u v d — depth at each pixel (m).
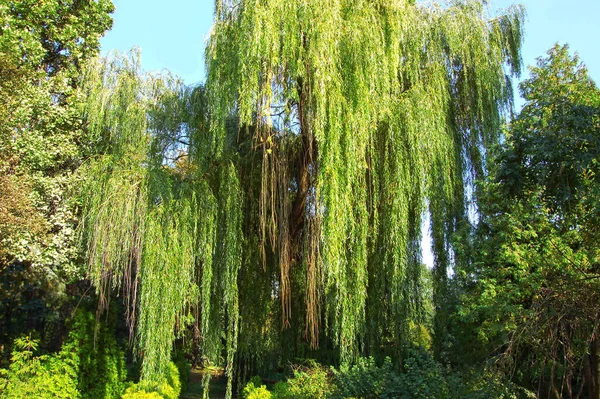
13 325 14.53
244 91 8.13
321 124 8.10
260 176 10.25
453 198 9.62
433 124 9.10
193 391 15.34
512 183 5.87
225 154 9.92
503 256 7.72
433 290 9.64
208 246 8.98
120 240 8.88
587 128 5.04
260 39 8.03
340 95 8.23
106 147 10.50
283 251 9.74
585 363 6.96
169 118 9.95
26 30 10.22
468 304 8.58
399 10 9.21
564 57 11.07
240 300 10.66
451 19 10.12
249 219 10.54
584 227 6.45
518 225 7.93
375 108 8.70
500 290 7.75
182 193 9.09
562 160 5.14
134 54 10.61
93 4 12.37
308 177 9.83
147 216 8.75
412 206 9.16
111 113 10.01
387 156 9.02
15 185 8.62
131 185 9.13
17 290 13.79
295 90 8.38
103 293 9.68
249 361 11.49
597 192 5.04
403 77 9.84
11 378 10.07
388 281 9.08
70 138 10.82
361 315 8.76
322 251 8.50
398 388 7.27
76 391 10.84
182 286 8.63
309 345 10.87
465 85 10.20
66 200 10.20
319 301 9.44
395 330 9.46
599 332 5.89
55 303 13.70
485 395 6.40
